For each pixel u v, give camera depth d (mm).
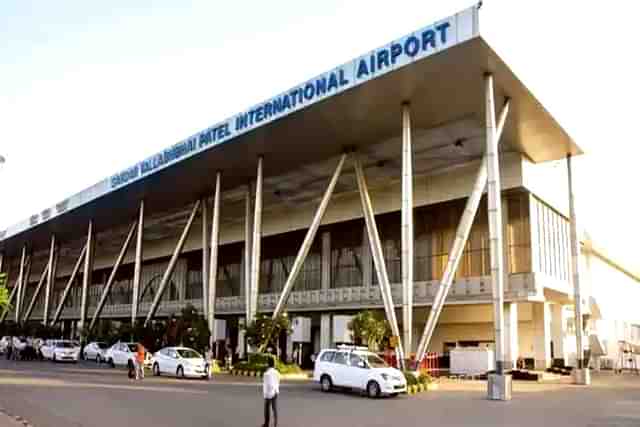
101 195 52188
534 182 39844
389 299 33906
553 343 46469
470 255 39906
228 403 18453
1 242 76750
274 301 51250
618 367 56344
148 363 36625
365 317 32906
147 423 13914
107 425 13516
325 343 46188
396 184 44344
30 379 25844
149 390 22188
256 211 40469
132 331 47344
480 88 30312
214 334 43938
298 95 33375
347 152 39562
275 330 35844
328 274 48469
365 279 45594
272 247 54906
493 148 28078
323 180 46219
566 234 46188
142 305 71250
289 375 32938
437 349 44906
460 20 26516
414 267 42812
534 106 31969
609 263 63531
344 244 48031
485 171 32469
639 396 24766
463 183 40812
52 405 16922
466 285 39000
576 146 37344
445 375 37656
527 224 38875
